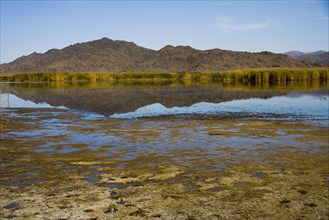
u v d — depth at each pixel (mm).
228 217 8609
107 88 67812
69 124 23531
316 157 14086
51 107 35438
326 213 8789
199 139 17906
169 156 14500
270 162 13422
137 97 45625
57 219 8547
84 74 128000
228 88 62219
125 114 29172
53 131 20766
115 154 14914
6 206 9305
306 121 23828
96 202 9547
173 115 27984
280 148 15703
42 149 15961
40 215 8750
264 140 17469
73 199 9766
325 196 9867
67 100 42812
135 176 11836
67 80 125000
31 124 23641
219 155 14578
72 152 15344
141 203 9469
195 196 9938
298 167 12703
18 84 91625
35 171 12500
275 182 11070
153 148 15984
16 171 12492
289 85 68875
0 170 12625
